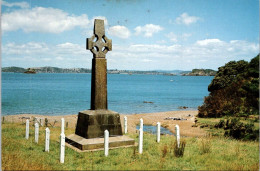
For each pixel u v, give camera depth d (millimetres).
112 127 13664
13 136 16297
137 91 113125
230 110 33812
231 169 9758
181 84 188000
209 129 27547
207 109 38344
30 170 9008
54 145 14031
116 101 73688
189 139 16219
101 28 13875
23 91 96000
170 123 34969
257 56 21469
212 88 42000
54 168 9750
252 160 11273
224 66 41969
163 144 13766
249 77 23531
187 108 60281
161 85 169875
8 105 56812
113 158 11133
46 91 99500
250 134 19125
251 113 28188
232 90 34688
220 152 12594
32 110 50344
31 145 13633
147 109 57719
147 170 9469
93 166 10023
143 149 12750
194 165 10258
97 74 13773
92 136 13117
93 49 13719
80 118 13930
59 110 51438
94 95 13703
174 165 10125
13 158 10234
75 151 12406
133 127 31547
